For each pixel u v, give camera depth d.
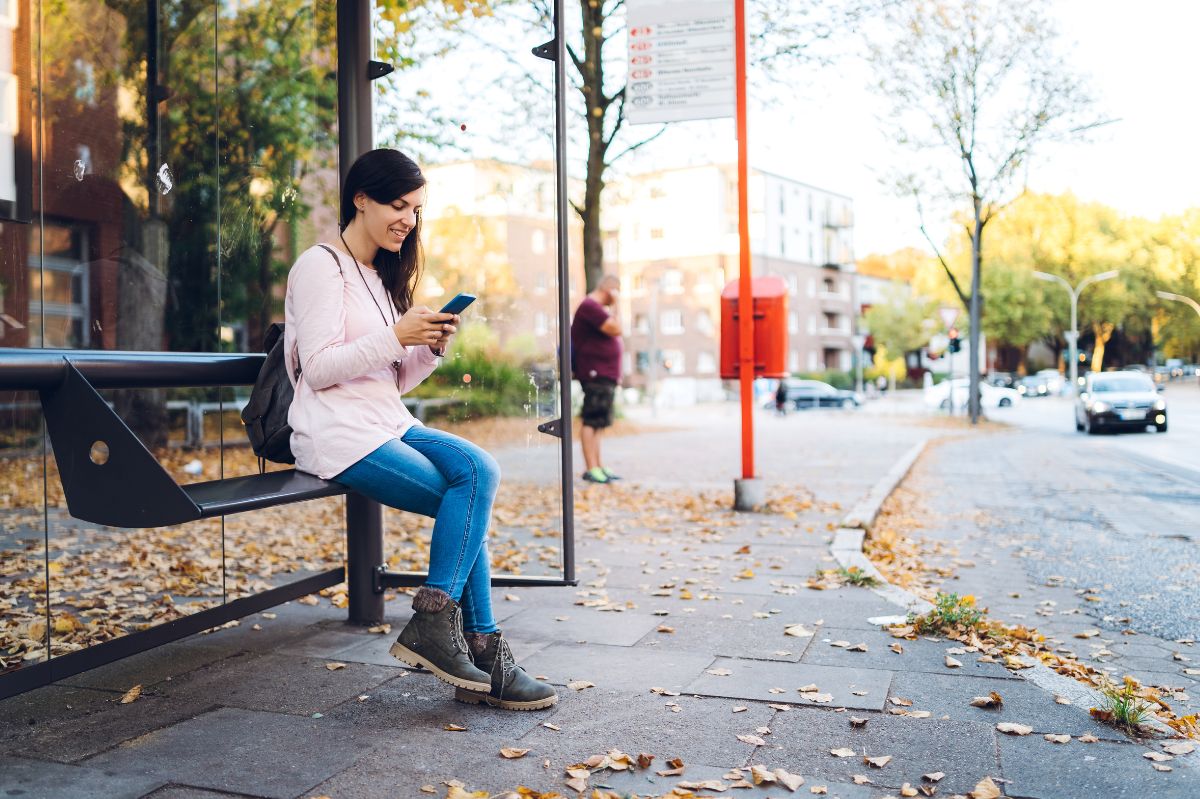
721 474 12.28
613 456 15.66
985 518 9.28
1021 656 3.82
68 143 5.35
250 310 5.75
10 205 4.91
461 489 3.15
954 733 2.97
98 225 5.46
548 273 4.66
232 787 2.56
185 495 2.62
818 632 4.25
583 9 16.73
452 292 4.98
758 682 3.49
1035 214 58.19
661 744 2.88
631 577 5.54
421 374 3.40
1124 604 5.51
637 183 20.34
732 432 23.91
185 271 5.74
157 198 5.67
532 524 7.51
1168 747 2.84
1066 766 2.71
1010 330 61.19
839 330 86.75
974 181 27.05
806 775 2.65
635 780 2.61
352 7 4.16
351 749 2.83
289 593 3.94
